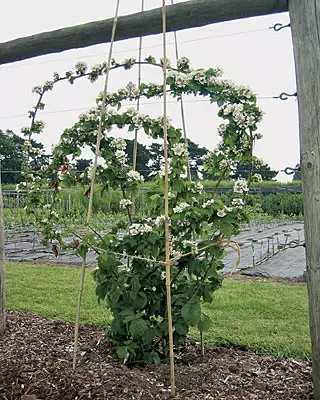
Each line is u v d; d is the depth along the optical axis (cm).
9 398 195
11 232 1074
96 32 251
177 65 244
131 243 222
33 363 232
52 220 269
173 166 224
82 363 233
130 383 206
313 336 194
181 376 222
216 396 198
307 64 191
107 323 334
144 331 221
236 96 229
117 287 231
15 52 279
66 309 388
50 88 273
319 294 189
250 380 218
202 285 228
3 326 295
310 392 202
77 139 250
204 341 288
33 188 275
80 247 229
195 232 231
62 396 194
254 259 721
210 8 219
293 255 781
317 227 188
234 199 217
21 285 511
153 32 238
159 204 233
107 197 255
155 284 236
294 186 1708
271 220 1434
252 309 386
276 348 276
